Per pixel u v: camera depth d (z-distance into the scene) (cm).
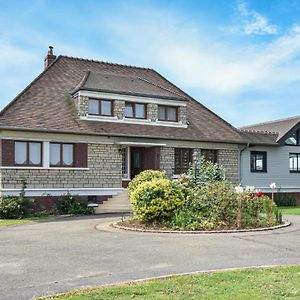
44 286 750
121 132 2369
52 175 2220
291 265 887
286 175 2977
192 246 1142
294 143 3038
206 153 2672
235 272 812
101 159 2356
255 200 1595
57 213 2180
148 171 2080
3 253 1068
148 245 1163
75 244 1192
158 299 641
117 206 2312
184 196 1558
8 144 2117
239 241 1220
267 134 2944
